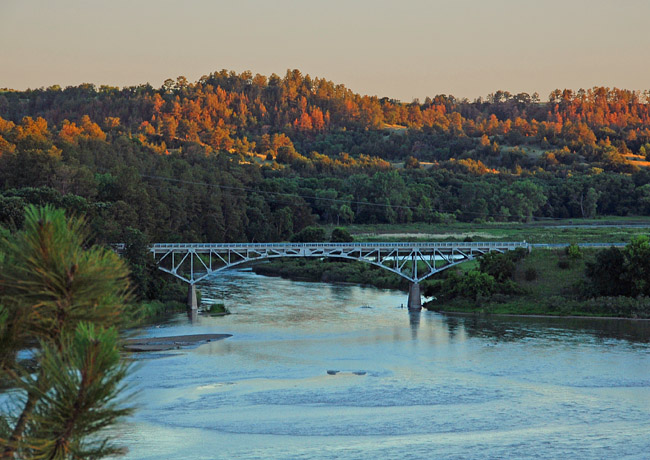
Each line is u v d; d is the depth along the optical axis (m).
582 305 131.50
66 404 13.70
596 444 58.75
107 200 183.12
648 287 130.50
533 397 73.38
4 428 14.43
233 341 104.81
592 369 85.50
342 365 89.38
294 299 152.00
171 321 121.94
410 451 57.38
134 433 61.59
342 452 57.19
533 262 150.12
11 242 14.52
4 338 14.02
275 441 59.91
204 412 68.44
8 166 191.75
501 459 55.47
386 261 190.38
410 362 90.69
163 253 145.88
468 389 76.94
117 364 14.31
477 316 131.62
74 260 14.59
